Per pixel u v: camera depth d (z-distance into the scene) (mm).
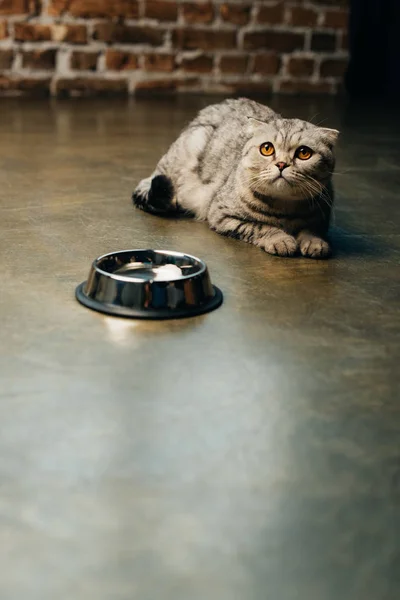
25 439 1262
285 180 2150
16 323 1700
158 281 1767
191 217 2596
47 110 4691
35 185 2906
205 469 1201
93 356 1562
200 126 2672
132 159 3438
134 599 941
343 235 2467
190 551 1025
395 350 1653
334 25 5746
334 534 1071
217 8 5469
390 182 3201
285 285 2004
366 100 5676
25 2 5078
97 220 2506
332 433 1319
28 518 1074
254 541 1050
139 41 5387
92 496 1125
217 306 1844
